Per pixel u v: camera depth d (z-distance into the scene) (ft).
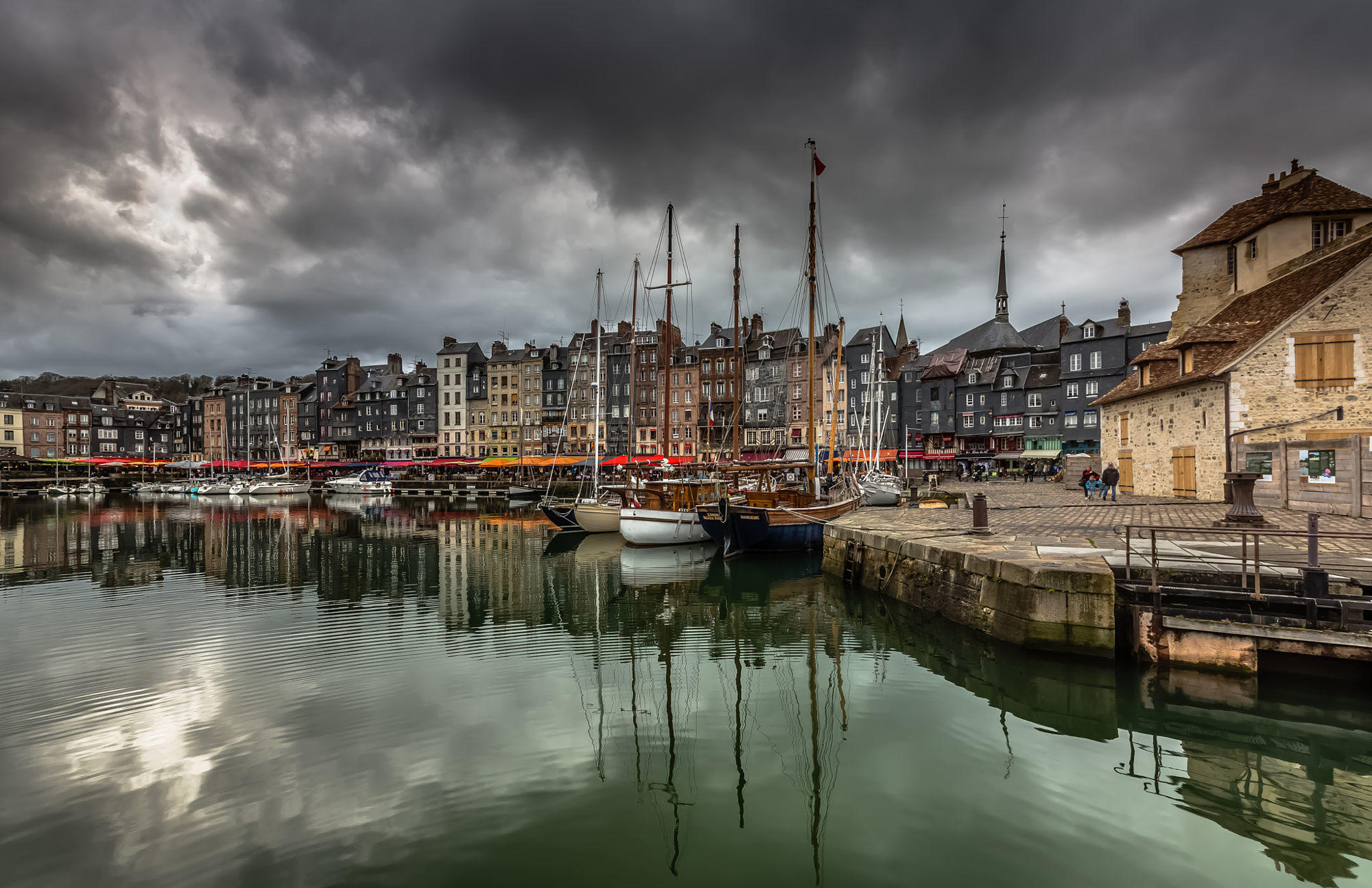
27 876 19.81
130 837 21.93
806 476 98.32
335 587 68.18
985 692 35.53
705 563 83.25
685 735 30.42
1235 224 93.04
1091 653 34.27
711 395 280.10
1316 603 30.73
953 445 255.09
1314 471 58.13
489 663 41.78
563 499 213.87
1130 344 210.18
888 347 277.03
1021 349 256.52
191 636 48.11
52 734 30.42
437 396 336.29
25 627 51.06
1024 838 21.31
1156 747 27.81
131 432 441.27
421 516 163.43
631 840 21.76
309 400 384.27
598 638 48.03
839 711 32.99
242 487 259.60
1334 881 18.80
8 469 327.88
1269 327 70.44
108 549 99.09
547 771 26.96
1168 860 19.97
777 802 24.17
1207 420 75.41
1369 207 78.89
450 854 21.12
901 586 52.37
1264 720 29.60
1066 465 132.67
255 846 21.52
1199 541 44.78
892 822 22.49
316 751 28.63
